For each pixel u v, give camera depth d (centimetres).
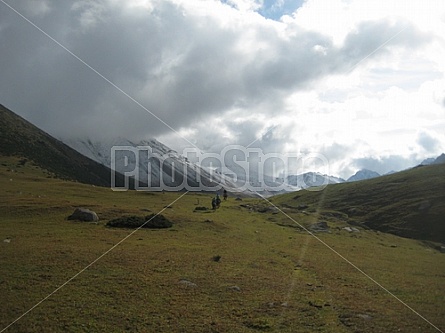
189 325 2364
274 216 8925
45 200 7294
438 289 3516
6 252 3756
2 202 6888
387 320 2578
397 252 5894
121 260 3731
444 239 7956
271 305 2744
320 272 3916
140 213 6788
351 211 10694
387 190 12006
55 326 2273
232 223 7138
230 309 2648
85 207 6850
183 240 5178
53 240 4488
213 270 3612
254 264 4025
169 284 3092
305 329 2378
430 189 10962
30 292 2758
